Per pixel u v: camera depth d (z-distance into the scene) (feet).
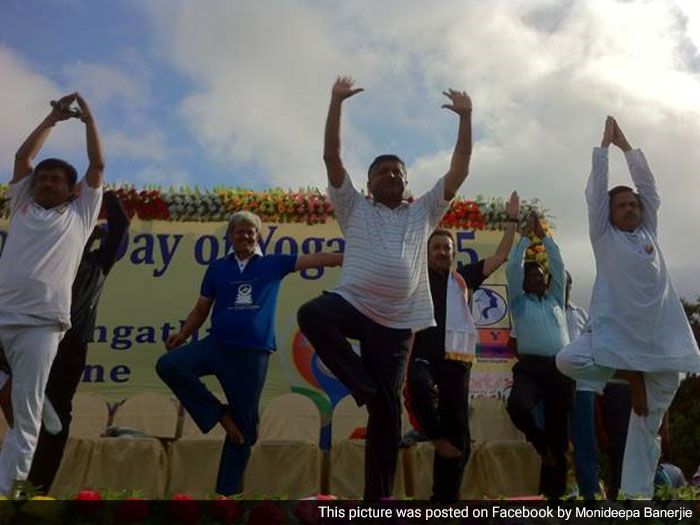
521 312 19.83
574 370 15.38
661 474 18.81
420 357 15.49
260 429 22.44
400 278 12.46
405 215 13.32
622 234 15.47
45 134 14.79
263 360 17.21
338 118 13.08
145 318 24.66
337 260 17.83
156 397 22.76
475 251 25.72
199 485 20.21
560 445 19.21
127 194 25.68
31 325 13.37
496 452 21.59
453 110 13.66
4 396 13.56
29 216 14.15
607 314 15.16
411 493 20.57
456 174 13.56
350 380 11.80
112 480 19.95
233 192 26.14
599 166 15.85
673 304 15.29
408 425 21.59
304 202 26.11
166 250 25.44
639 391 15.26
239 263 17.99
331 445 21.36
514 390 19.44
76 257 14.32
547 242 20.51
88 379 23.79
